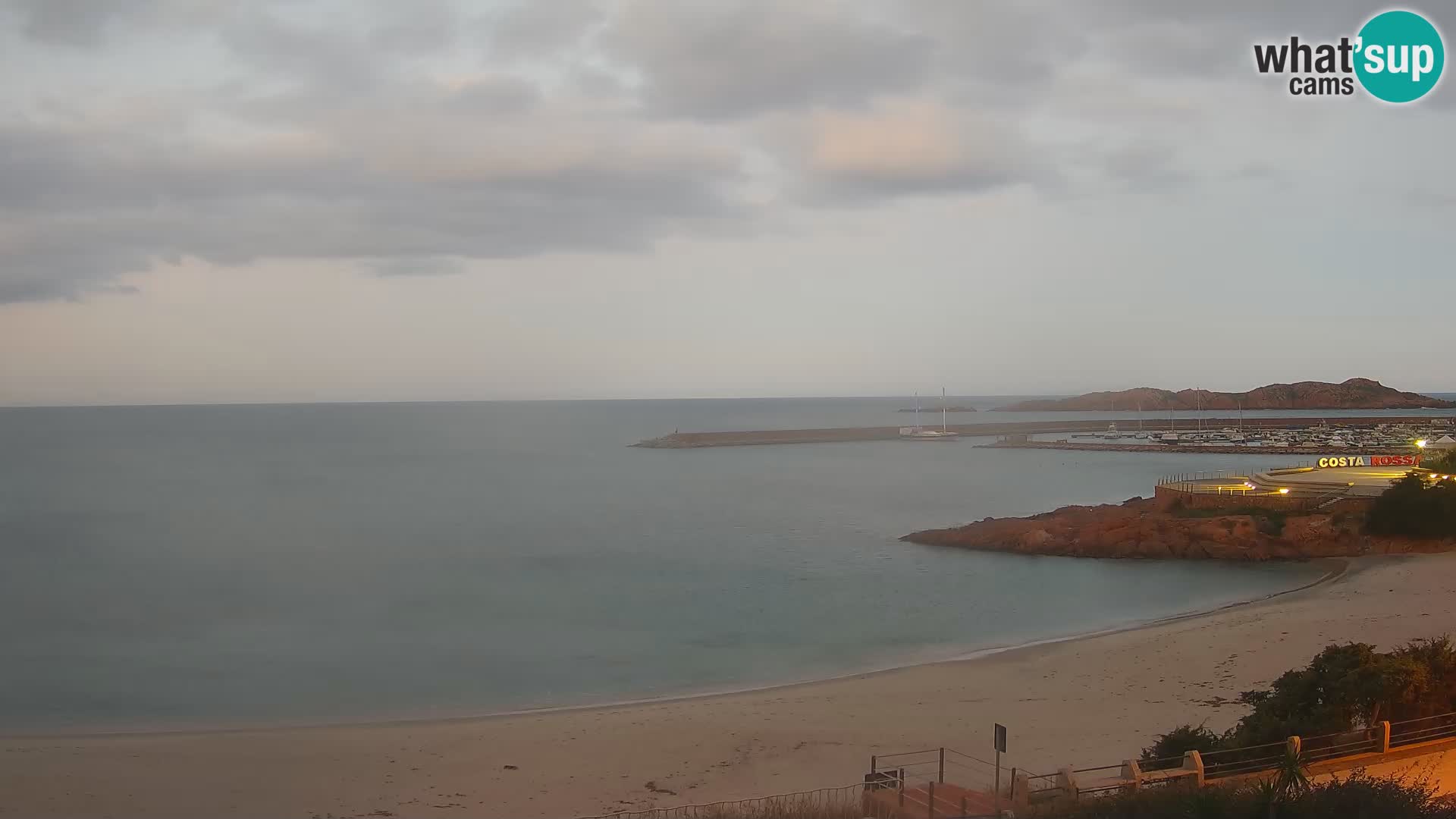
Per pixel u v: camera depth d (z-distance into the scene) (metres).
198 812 23.97
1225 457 176.38
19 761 27.98
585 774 26.56
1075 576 62.06
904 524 92.00
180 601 55.44
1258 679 33.56
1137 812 16.66
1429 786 18.08
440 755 28.47
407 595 57.38
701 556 71.88
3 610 53.09
